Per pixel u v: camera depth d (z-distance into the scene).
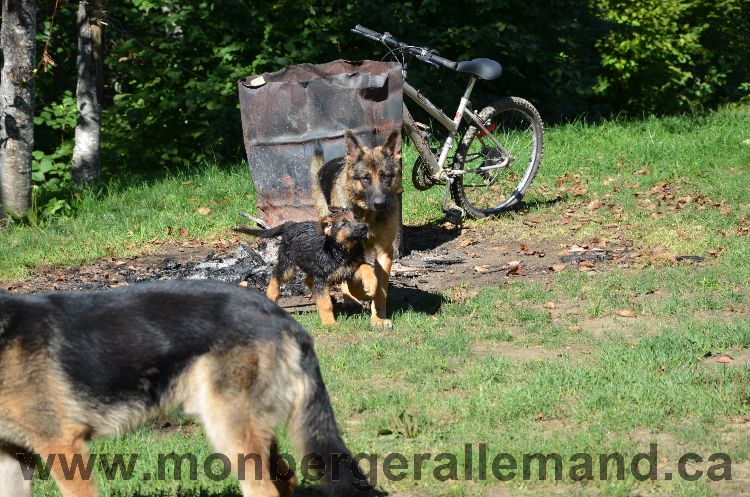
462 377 5.79
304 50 15.15
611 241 9.68
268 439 3.73
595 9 18.78
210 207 11.88
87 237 10.70
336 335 6.99
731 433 4.87
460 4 16.62
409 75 15.69
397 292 8.29
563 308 7.52
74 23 16.28
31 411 3.55
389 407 5.33
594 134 14.70
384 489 4.33
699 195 11.17
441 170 10.12
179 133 15.62
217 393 3.63
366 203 7.46
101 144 15.85
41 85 16.36
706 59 20.27
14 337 3.54
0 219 11.37
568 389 5.53
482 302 7.67
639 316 7.23
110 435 3.67
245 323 3.69
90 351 3.59
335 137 9.44
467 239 10.13
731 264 8.54
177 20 15.02
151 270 9.27
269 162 9.66
